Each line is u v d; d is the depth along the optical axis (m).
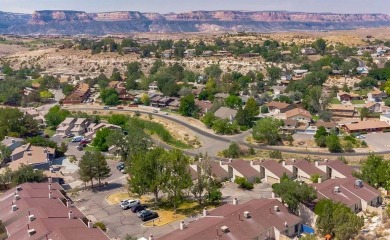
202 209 88.50
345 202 80.88
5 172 104.19
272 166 108.31
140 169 88.88
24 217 74.50
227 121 169.12
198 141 157.88
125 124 179.38
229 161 111.88
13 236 67.88
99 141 150.75
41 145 138.62
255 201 78.94
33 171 103.25
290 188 79.31
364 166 101.00
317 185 88.62
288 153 141.62
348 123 167.25
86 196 99.12
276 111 189.38
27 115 166.12
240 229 67.38
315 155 139.12
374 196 85.25
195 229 67.56
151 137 167.88
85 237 65.69
